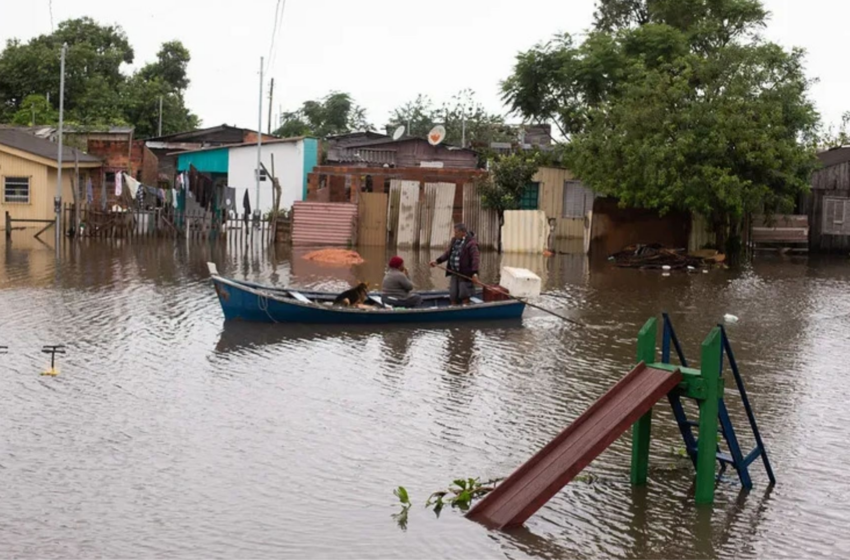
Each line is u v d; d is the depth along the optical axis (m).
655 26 39.50
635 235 34.06
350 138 52.84
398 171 38.69
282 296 17.91
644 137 31.62
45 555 7.34
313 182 39.50
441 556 7.51
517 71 43.22
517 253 34.53
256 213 35.88
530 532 7.98
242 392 12.18
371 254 32.59
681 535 7.98
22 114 55.41
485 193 35.81
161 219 35.72
